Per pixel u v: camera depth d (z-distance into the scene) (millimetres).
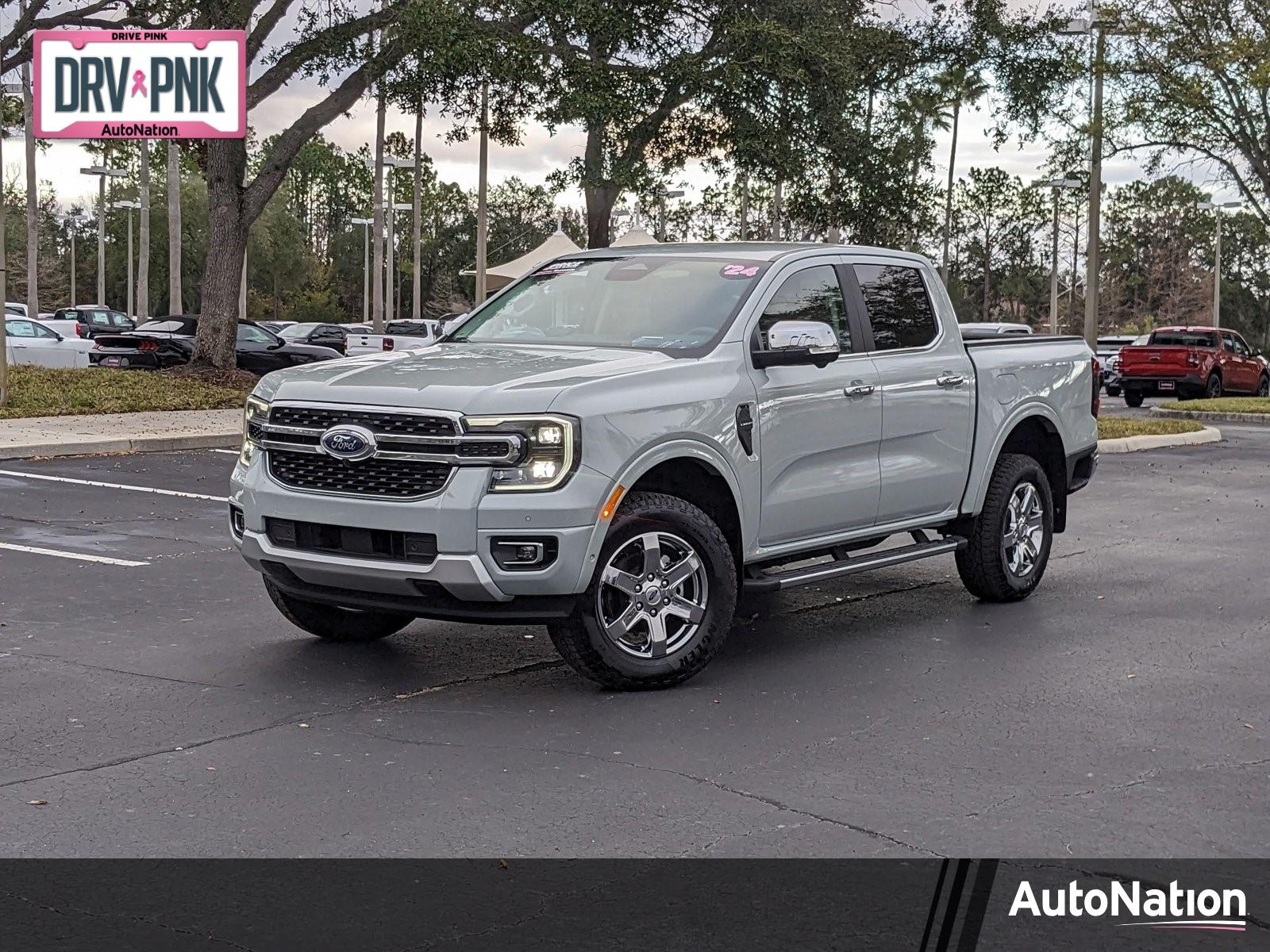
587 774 5371
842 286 7945
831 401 7512
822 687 6762
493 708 6293
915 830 4781
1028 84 30203
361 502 6320
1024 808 5023
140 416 20234
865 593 9352
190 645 7434
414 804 4984
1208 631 8148
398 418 6277
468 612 6281
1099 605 8977
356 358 7289
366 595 6516
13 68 25594
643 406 6500
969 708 6398
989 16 29438
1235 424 28438
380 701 6387
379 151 50125
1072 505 14273
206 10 25344
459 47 23094
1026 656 7480
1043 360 9250
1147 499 14766
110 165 71562
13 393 21094
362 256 115688
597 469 6266
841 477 7625
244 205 26172
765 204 69625
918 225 30250
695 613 6703
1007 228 104625
